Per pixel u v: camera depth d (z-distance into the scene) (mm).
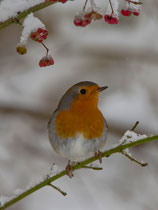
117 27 13852
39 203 12180
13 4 5930
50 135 7816
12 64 13898
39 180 6375
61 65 14109
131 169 12242
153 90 13586
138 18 13672
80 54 13969
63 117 7527
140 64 13836
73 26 13938
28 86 13773
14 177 11875
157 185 11883
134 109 13391
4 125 12945
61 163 12438
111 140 12828
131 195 11812
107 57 13852
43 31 5852
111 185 12070
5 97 13281
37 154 12547
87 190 12062
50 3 5891
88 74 13969
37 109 13266
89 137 7453
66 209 11977
